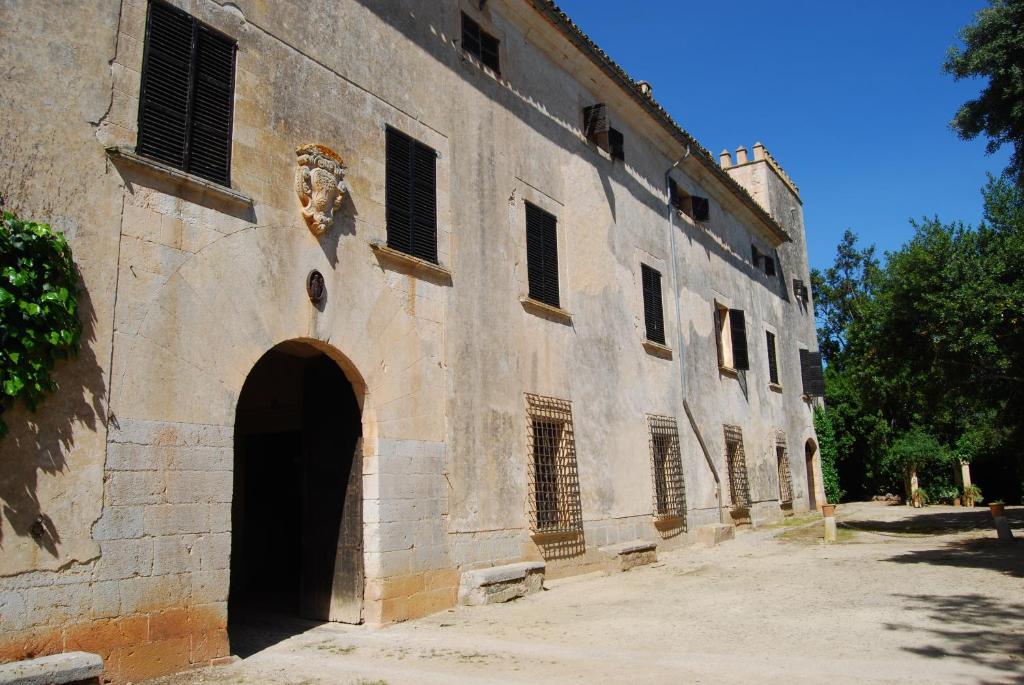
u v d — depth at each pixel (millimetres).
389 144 10461
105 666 6336
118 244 6941
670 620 9086
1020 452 19484
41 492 6090
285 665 7203
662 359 17672
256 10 8734
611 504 14523
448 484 10617
